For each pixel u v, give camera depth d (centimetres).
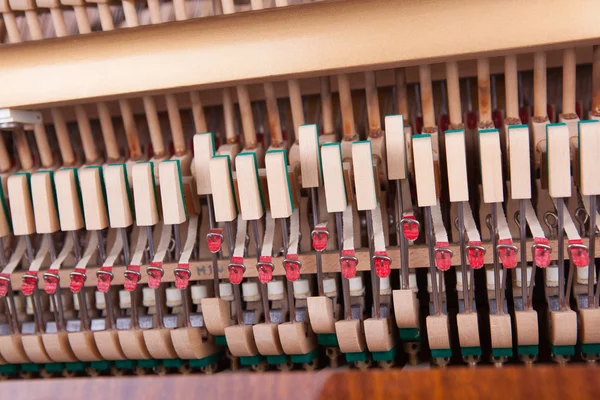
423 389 92
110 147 135
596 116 116
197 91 129
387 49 105
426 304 134
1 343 129
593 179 102
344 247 111
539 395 90
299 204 122
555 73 131
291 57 108
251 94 135
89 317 134
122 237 122
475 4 102
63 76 115
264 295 116
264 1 131
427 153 105
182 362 128
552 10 100
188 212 124
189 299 135
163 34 111
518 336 110
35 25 127
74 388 100
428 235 110
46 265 139
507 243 106
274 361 121
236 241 119
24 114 124
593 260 107
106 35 113
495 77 132
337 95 138
